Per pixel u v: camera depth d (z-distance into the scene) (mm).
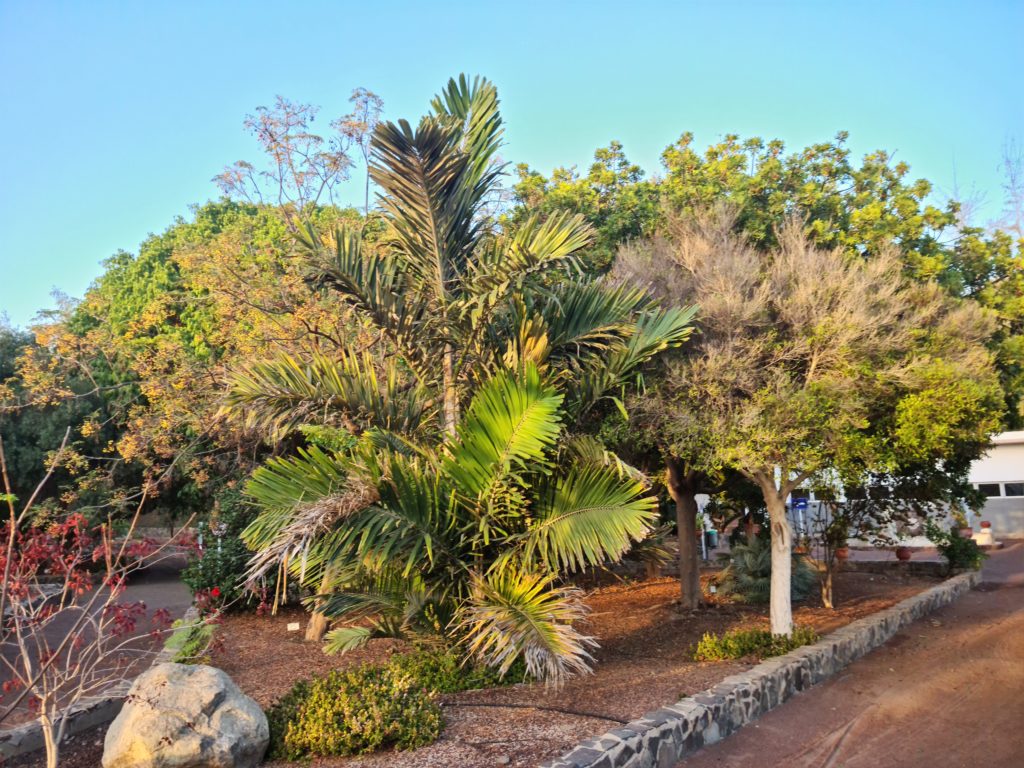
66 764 5941
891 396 8859
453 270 8703
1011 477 24828
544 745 5965
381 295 8211
